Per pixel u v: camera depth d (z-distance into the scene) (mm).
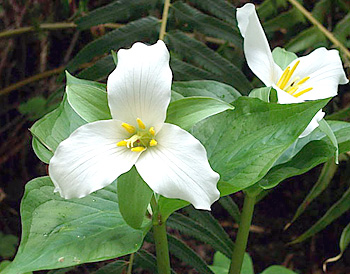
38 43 934
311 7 814
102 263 752
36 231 387
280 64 453
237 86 613
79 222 396
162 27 631
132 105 368
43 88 945
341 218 816
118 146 369
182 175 348
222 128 416
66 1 841
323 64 442
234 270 467
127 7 652
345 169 788
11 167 920
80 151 357
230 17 654
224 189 370
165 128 367
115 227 392
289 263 821
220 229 543
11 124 936
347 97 764
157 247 415
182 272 783
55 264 361
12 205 891
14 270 358
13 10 917
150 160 359
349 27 677
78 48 934
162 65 364
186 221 538
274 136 385
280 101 401
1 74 947
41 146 414
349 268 812
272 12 731
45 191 406
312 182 837
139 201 362
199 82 454
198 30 649
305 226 833
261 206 859
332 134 400
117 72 365
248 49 419
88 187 351
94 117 375
